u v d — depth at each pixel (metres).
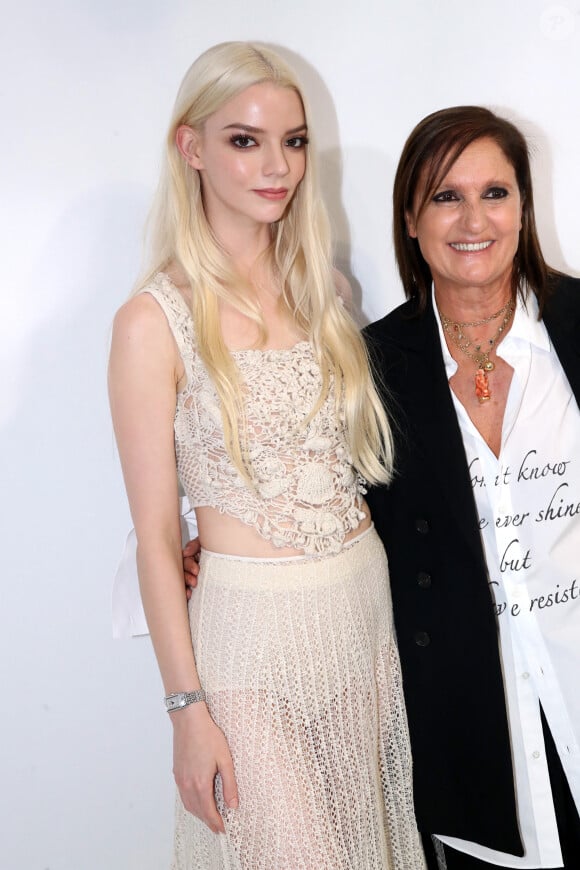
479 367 1.78
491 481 1.75
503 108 2.03
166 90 2.09
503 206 1.69
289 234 1.82
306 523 1.69
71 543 2.27
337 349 1.76
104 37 2.07
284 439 1.67
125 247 2.15
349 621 1.72
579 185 2.04
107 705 2.37
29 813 2.40
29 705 2.34
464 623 1.78
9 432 2.20
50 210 2.12
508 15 1.98
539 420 1.74
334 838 1.71
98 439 2.23
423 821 1.88
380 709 1.84
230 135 1.66
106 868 2.44
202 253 1.73
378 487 1.84
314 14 2.07
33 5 2.05
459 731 1.82
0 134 2.09
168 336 1.67
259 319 1.73
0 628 2.30
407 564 1.83
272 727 1.67
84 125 2.10
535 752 1.80
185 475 1.74
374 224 2.16
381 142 2.11
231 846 1.69
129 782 2.42
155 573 1.68
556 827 1.82
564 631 1.74
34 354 2.17
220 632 1.69
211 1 2.07
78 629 2.32
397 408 1.82
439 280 1.78
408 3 2.03
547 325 1.73
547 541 1.73
